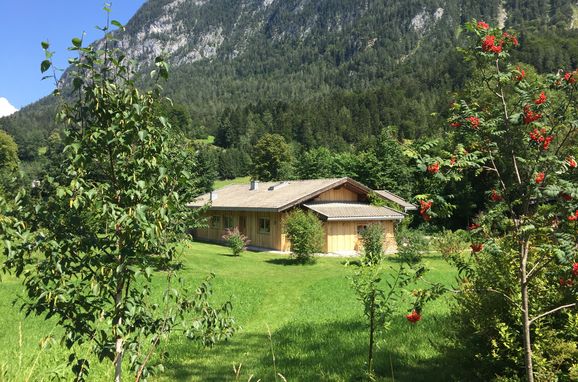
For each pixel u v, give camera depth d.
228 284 18.70
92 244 4.23
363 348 9.16
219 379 7.63
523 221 4.63
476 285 6.33
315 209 30.92
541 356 5.58
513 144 4.89
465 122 5.04
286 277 21.31
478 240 5.04
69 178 4.29
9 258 4.00
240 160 123.25
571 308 5.72
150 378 7.71
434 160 4.70
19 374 4.62
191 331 4.72
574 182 4.62
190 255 26.53
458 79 157.25
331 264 25.89
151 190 4.46
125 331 4.20
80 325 4.20
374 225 27.67
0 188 4.26
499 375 6.34
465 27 4.96
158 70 4.55
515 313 5.73
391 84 193.50
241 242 29.25
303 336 10.50
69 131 4.23
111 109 4.33
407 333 9.97
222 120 161.38
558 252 4.30
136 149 4.49
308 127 139.62
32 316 12.38
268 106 182.12
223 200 38.34
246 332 11.31
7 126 163.25
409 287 14.81
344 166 67.06
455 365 7.27
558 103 4.72
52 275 4.11
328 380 7.46
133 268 4.03
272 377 7.70
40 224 4.18
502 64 4.93
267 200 33.12
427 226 27.66
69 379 6.53
